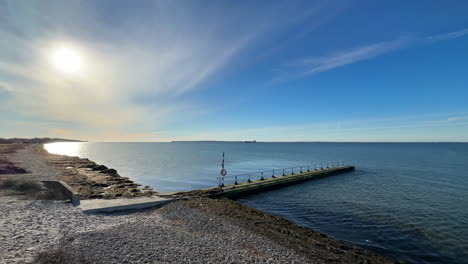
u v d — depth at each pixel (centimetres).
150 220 1170
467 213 1838
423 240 1330
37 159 4206
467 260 1118
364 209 1933
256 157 8025
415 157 8194
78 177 2441
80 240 809
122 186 2223
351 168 4553
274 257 862
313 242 1103
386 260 1038
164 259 734
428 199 2292
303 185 3073
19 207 1145
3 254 654
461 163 6022
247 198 2331
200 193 2014
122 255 729
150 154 9850
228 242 959
